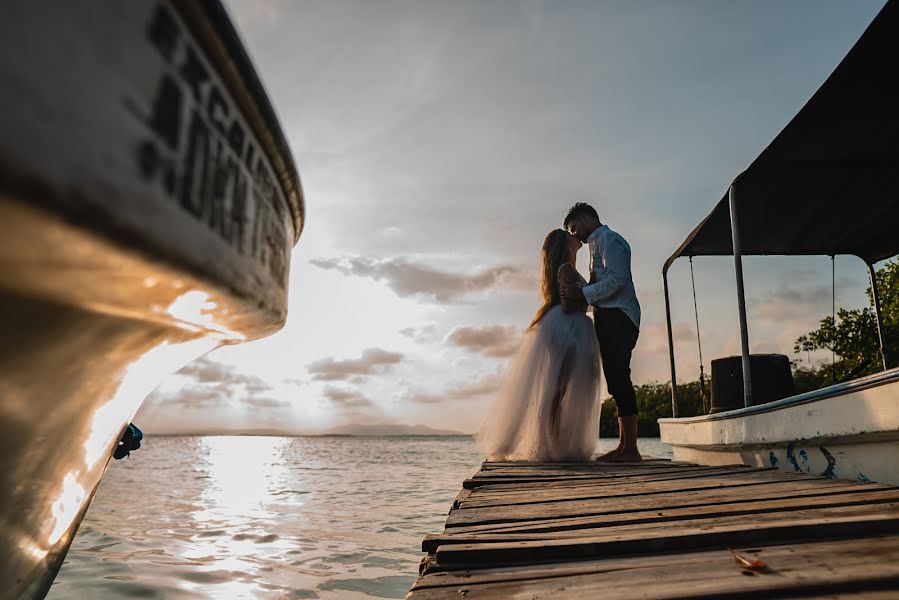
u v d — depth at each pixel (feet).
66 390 2.61
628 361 16.05
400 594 11.34
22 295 1.92
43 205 1.59
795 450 12.83
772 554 5.38
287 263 3.79
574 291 16.67
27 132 1.50
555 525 7.14
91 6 1.74
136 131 1.94
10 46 1.47
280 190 3.43
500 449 16.96
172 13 2.13
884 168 17.39
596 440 16.16
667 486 10.45
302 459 103.60
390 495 31.89
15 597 3.56
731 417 15.62
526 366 17.08
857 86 13.21
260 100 2.81
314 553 15.39
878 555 5.14
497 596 4.66
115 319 2.38
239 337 3.46
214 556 14.90
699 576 4.84
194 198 2.31
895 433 9.59
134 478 50.16
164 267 2.20
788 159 16.67
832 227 22.13
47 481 3.10
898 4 10.71
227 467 72.54
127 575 12.61
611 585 4.76
